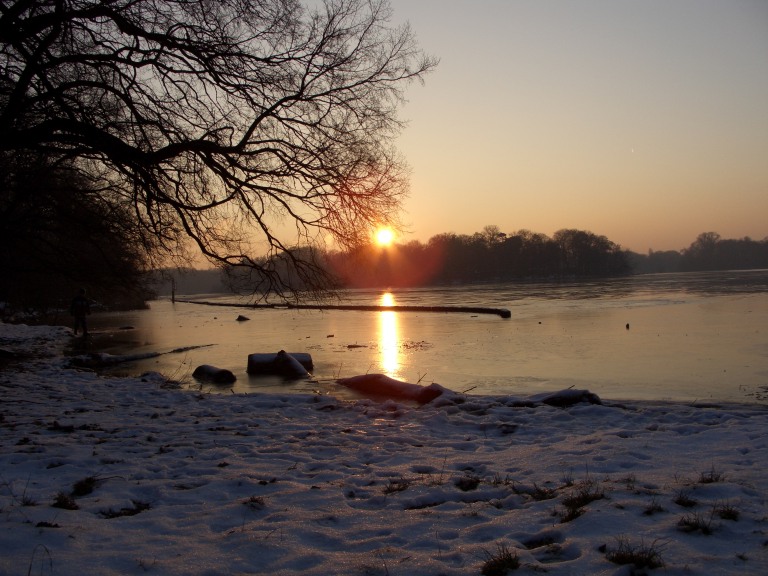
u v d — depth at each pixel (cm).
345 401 1063
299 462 637
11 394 1149
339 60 1031
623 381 1327
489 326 2942
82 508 467
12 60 997
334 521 438
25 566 349
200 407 1016
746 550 351
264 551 376
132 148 891
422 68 1090
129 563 358
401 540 396
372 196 1066
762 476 502
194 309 6022
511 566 340
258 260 1124
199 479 559
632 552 347
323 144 1045
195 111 1052
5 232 1158
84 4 918
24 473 581
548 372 1485
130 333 3042
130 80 945
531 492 499
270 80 1005
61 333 2956
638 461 591
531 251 15162
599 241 15825
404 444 729
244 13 988
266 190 1008
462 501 485
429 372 1538
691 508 425
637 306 4003
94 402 1066
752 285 7138
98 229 1162
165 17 966
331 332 2908
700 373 1402
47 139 892
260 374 1547
